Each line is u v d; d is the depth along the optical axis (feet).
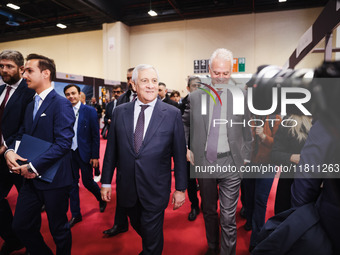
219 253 5.58
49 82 4.76
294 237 2.59
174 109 4.73
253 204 6.23
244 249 5.99
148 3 34.50
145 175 4.31
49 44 42.75
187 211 8.33
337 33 14.44
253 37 33.71
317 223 2.55
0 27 41.65
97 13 33.47
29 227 4.56
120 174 4.53
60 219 4.77
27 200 4.52
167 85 37.83
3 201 5.67
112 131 4.77
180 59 37.06
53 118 4.58
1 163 5.52
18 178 5.74
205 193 5.31
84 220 7.72
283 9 32.45
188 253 5.93
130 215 4.72
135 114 4.66
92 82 25.31
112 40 36.73
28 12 36.81
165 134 4.47
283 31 32.83
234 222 5.13
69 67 41.75
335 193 2.38
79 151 7.43
